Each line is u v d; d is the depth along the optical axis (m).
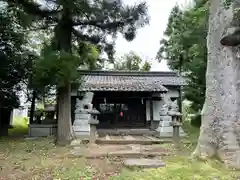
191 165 4.58
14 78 10.24
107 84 10.91
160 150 6.66
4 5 8.81
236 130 4.60
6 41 9.67
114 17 8.02
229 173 4.11
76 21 8.42
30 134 9.93
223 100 4.79
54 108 13.55
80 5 7.41
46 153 6.40
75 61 7.32
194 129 11.27
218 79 4.92
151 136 9.85
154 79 12.96
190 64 10.31
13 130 12.85
